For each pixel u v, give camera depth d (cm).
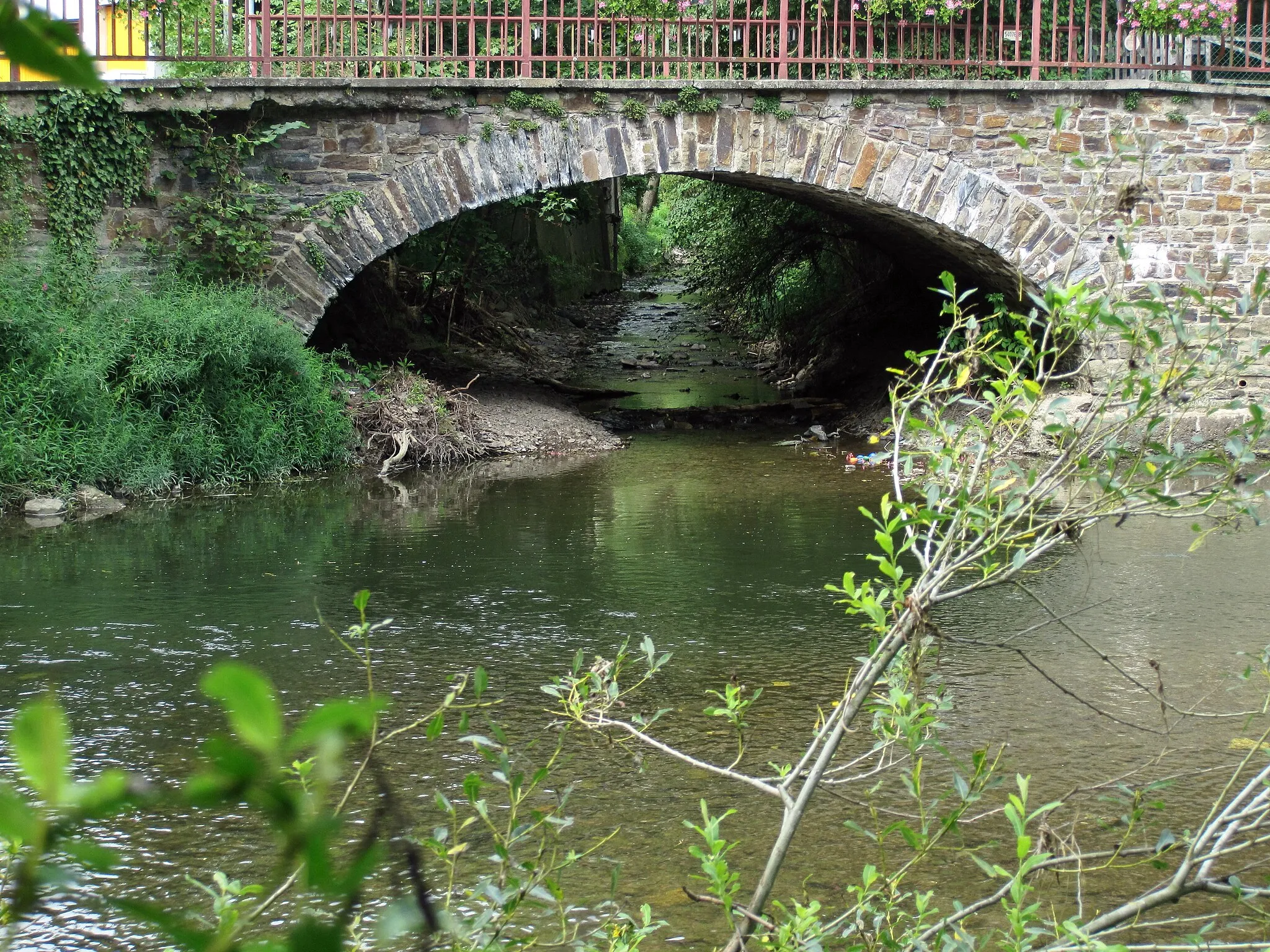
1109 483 267
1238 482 276
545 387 1762
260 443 1218
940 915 371
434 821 433
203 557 871
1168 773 482
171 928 56
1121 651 645
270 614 720
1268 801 338
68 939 350
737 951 265
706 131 1345
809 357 1972
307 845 52
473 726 533
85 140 1221
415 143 1302
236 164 1280
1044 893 386
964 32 1533
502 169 1319
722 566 847
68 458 1083
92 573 816
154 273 1269
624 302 3056
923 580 277
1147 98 1373
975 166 1377
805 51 1562
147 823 431
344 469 1295
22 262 1183
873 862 408
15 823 49
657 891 388
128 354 1153
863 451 1398
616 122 1330
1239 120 1381
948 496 286
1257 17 1538
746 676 610
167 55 1356
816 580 808
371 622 704
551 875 351
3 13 46
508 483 1213
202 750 51
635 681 602
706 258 2055
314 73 1287
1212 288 295
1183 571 823
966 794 279
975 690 584
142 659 632
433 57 1293
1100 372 1344
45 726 50
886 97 1359
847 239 1836
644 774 486
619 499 1123
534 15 1491
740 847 420
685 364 2153
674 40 1551
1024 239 1388
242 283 1285
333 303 1675
